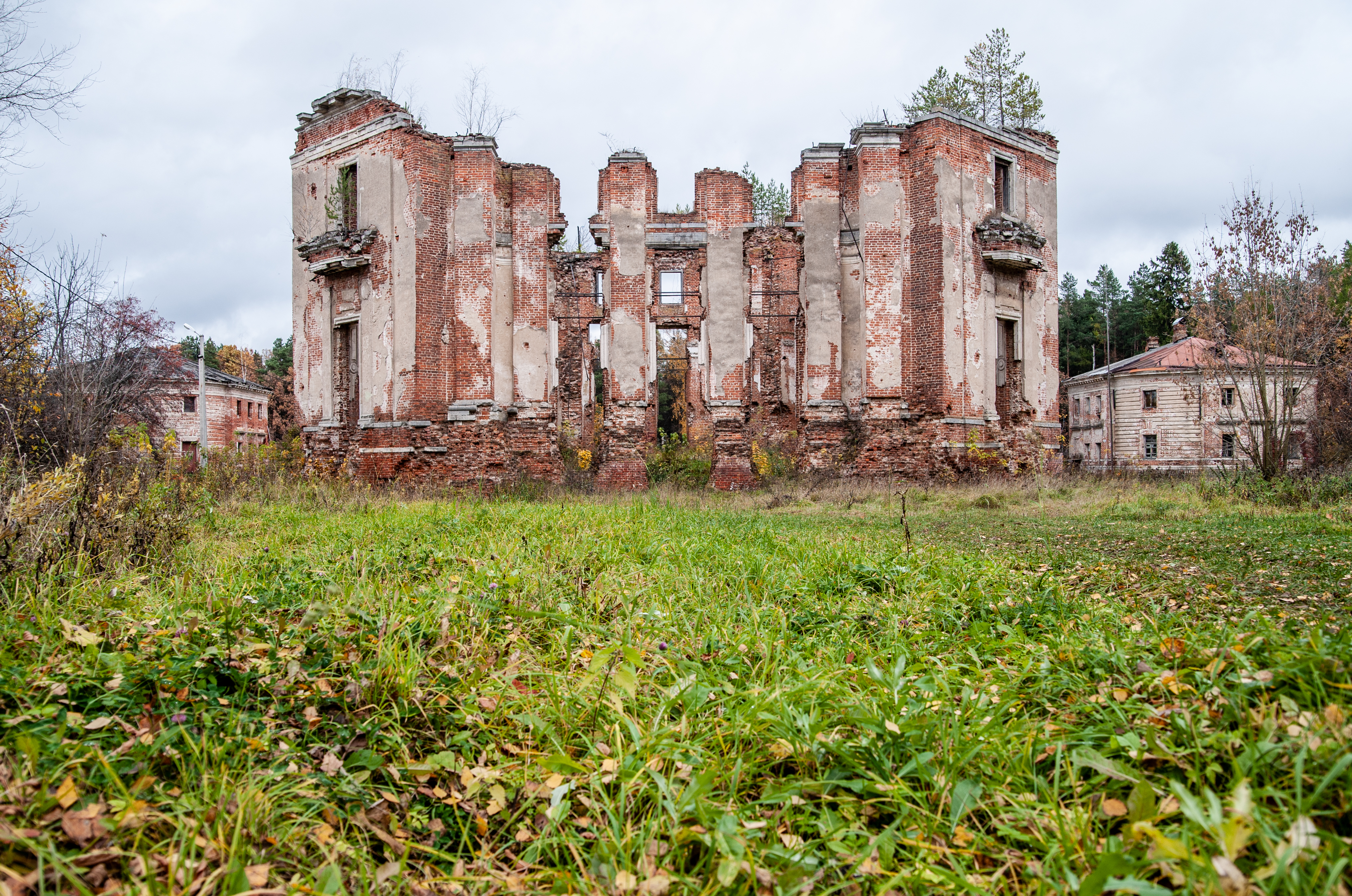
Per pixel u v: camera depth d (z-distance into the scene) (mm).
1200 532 11492
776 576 6914
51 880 2307
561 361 27641
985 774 3133
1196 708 3174
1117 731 3283
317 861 2713
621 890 2520
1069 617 5516
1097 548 10094
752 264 26922
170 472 13562
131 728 3215
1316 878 2172
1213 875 2162
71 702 3336
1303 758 2549
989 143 23359
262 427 48281
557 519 11000
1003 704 3520
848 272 23516
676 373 40375
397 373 21953
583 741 3643
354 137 23016
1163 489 18859
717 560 7777
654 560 7852
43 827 2492
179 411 41531
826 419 23203
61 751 2893
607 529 9781
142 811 2574
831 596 6445
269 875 2482
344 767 3299
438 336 22094
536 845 2834
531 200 24016
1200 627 4738
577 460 25859
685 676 4176
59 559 6234
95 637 4039
